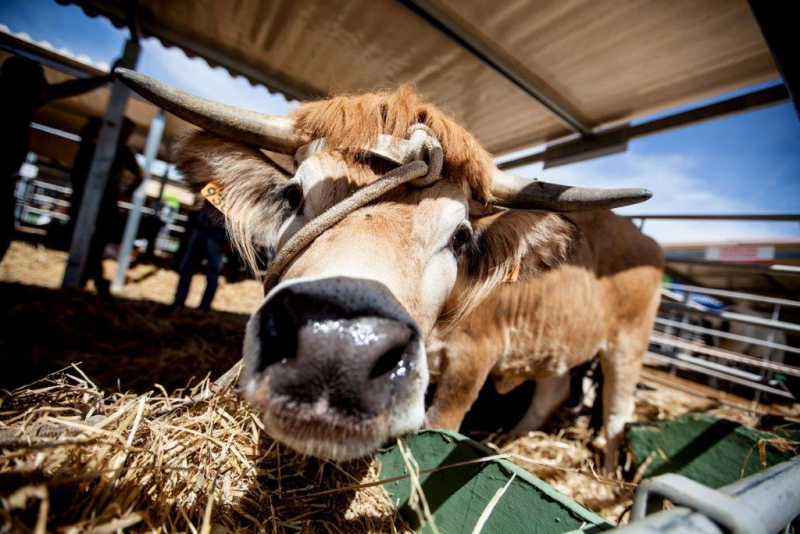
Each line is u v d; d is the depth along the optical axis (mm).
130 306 4477
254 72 4844
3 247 3322
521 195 1884
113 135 4559
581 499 2643
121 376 2654
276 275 1476
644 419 4230
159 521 1092
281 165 1955
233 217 1912
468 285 2068
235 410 1803
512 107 4602
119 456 1159
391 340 968
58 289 4422
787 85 1243
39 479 941
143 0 3922
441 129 1704
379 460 2027
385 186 1395
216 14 3938
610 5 2896
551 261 2166
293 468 1754
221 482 1452
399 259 1326
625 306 3496
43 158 12242
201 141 1821
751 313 8195
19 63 3227
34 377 2375
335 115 1670
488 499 1468
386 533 1617
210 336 4008
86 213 4512
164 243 11492
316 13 3617
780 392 5176
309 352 937
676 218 6098
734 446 2562
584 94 4051
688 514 593
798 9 1040
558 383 3908
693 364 6074
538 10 3051
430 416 2695
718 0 2709
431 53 3867
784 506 705
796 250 8391
